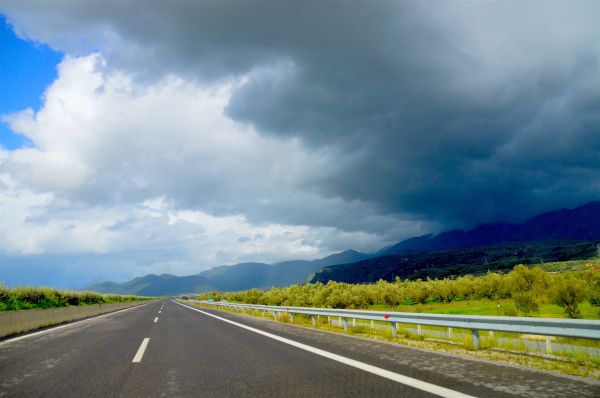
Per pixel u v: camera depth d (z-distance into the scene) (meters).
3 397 5.13
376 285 73.19
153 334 13.70
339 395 4.97
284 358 8.09
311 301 58.47
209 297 100.25
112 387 5.69
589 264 170.50
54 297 28.27
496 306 58.41
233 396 5.10
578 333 6.71
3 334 12.94
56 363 7.78
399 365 6.95
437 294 82.19
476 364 6.94
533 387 5.15
